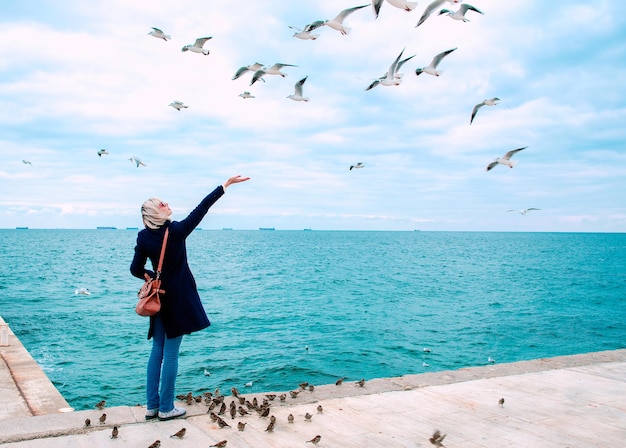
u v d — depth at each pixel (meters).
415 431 4.83
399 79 10.65
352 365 14.88
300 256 79.50
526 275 48.12
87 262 59.75
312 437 4.62
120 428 4.66
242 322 21.66
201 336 18.56
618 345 18.25
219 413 5.18
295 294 31.95
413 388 6.22
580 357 7.88
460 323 22.20
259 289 34.50
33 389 6.30
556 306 27.83
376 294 32.53
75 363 14.27
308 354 15.96
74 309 24.06
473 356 16.39
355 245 133.00
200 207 4.77
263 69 10.49
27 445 4.22
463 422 5.09
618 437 4.79
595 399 5.86
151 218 4.68
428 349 17.00
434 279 43.47
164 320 4.76
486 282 41.22
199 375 13.55
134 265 4.80
